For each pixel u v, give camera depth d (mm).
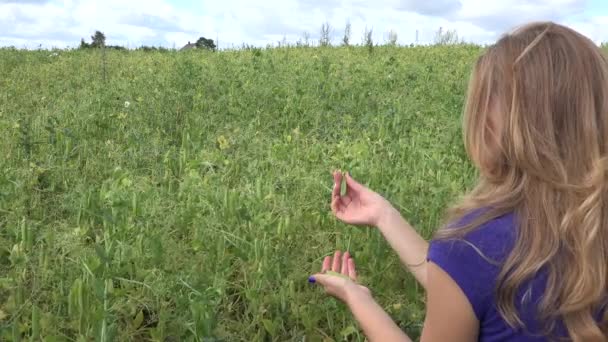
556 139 1485
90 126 5934
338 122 6410
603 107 1497
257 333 2783
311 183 4020
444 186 4051
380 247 3217
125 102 6793
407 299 3115
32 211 3969
